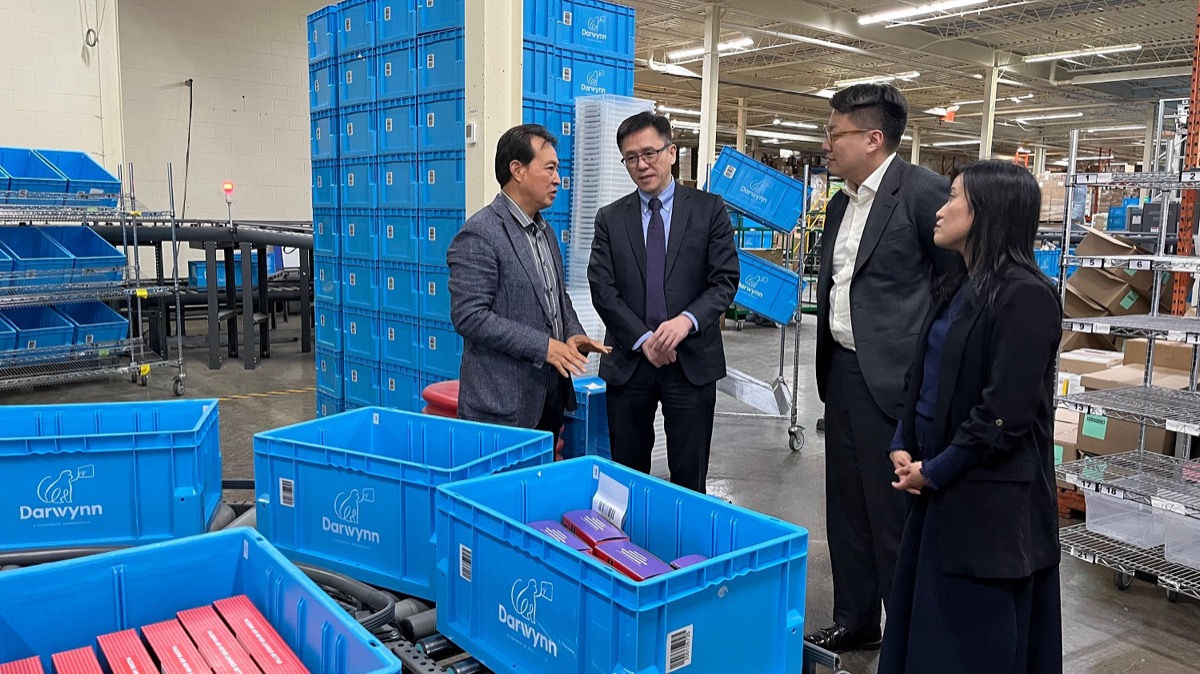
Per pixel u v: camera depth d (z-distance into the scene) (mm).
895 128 1944
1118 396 3082
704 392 2373
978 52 12359
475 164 3236
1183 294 3619
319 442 1673
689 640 1017
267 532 1533
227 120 8789
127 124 8203
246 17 8750
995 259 1516
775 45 12148
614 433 2453
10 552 1417
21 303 4941
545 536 1085
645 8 10180
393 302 3857
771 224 4773
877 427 2008
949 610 1583
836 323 2098
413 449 1755
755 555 1082
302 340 7148
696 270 2352
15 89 6270
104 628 1057
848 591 2273
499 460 1449
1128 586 2871
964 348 1557
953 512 1562
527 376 2084
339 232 4191
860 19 10398
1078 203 7285
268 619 1082
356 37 3869
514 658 1155
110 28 6645
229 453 4109
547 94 3328
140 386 5668
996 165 1527
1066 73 13898
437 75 3410
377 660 830
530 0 3225
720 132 20438
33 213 4934
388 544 1413
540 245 2166
